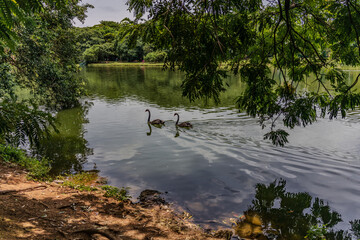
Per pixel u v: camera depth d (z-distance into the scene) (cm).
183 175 869
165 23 380
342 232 555
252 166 927
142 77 4459
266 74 435
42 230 457
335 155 996
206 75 397
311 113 399
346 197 708
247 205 684
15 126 341
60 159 1023
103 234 489
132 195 746
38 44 1200
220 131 1363
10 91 1145
